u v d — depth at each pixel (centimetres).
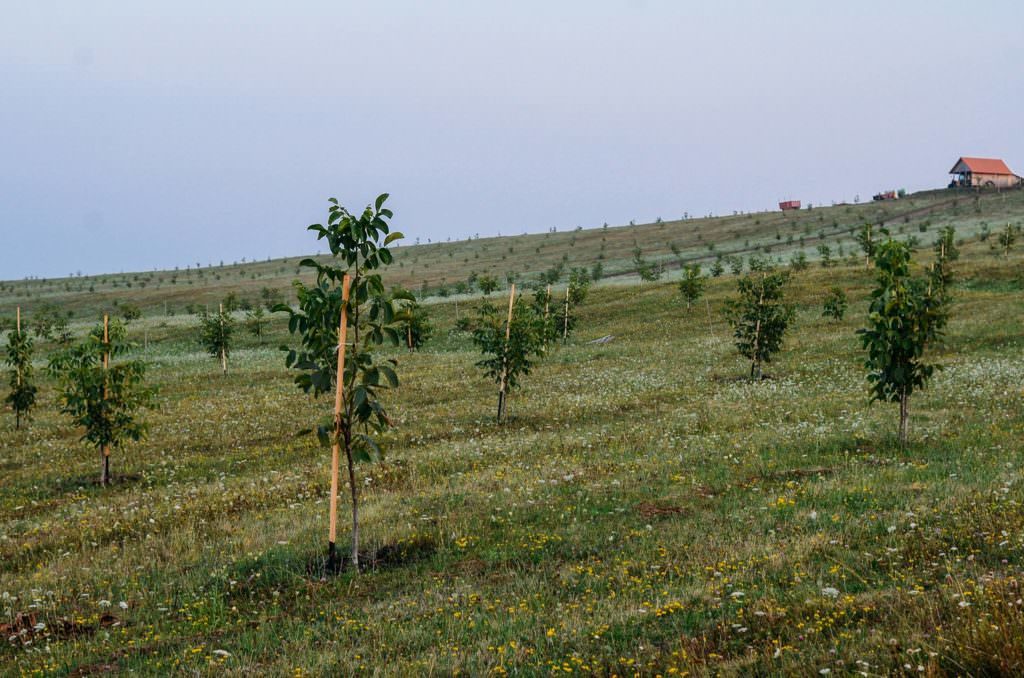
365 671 730
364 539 1269
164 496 1750
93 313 12800
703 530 1166
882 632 658
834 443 1811
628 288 7319
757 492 1381
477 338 2666
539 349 2673
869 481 1370
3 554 1347
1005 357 3164
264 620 935
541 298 5372
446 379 3722
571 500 1442
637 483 1546
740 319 5162
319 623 910
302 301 1141
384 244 1155
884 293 1795
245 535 1351
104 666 813
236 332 7294
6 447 2620
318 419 2895
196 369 4812
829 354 3641
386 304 1159
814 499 1285
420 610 924
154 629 939
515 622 838
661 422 2336
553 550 1144
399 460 1969
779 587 861
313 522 1411
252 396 3606
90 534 1443
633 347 4562
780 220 17188
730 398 2725
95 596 1086
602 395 3012
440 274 14738
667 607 817
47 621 981
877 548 959
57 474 2128
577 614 841
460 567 1109
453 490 1584
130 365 2000
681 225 19350
